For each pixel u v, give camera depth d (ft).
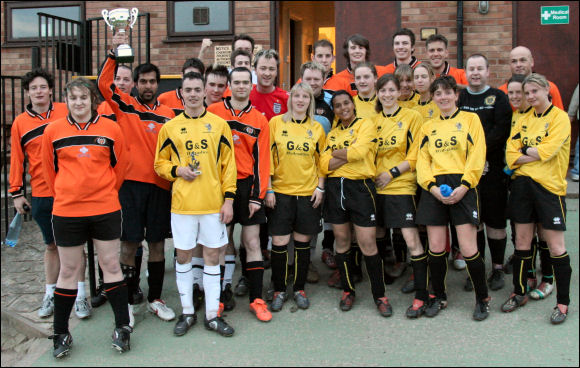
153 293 13.05
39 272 16.20
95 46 28.12
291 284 15.03
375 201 13.16
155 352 11.36
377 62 25.93
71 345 11.54
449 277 15.25
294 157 13.09
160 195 12.87
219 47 26.40
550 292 13.87
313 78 14.12
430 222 12.64
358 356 11.02
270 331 12.21
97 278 15.52
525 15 24.64
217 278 12.28
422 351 11.18
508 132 13.88
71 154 11.05
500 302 13.51
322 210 13.76
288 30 30.40
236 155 12.91
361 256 14.88
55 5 28.53
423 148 12.94
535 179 12.61
